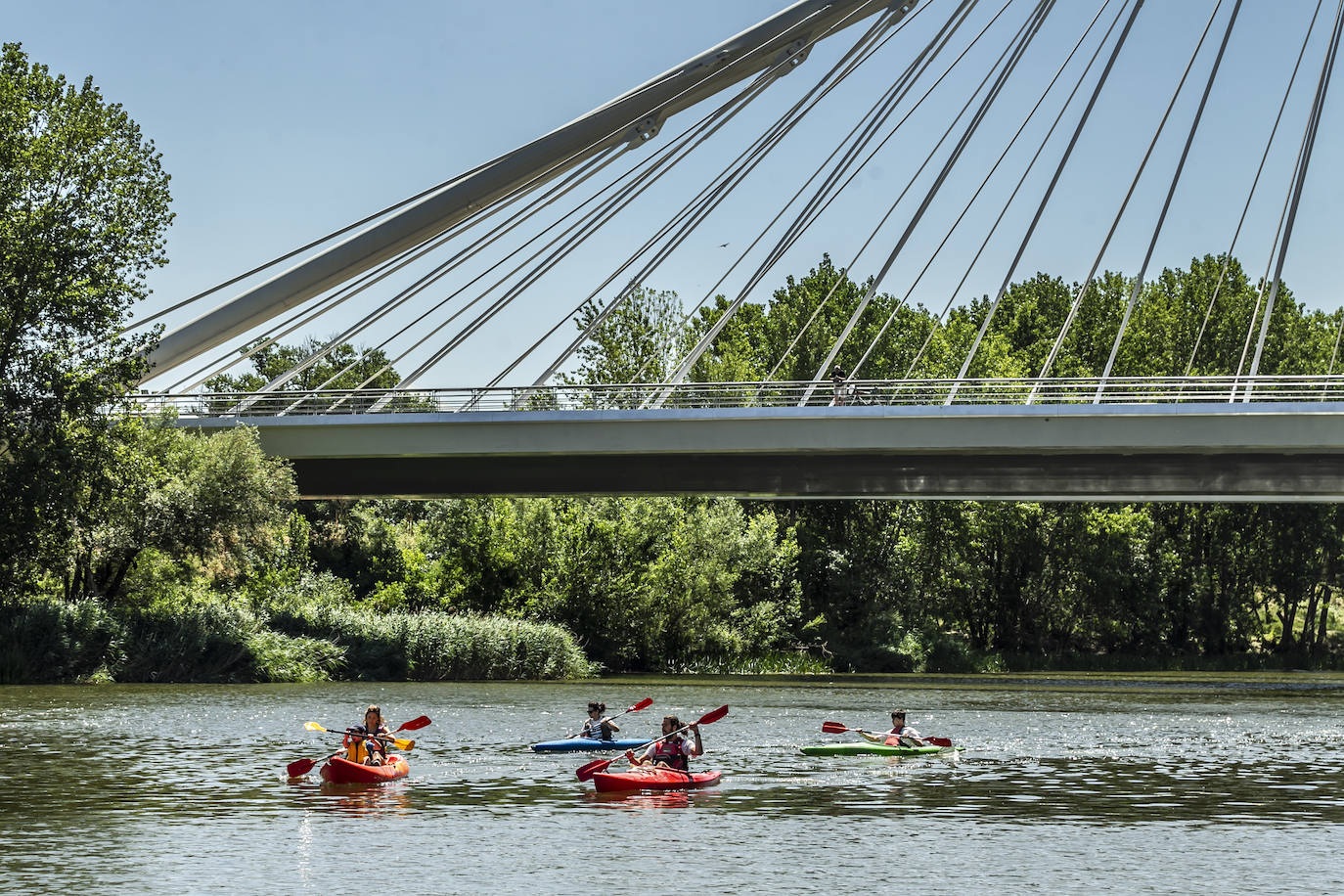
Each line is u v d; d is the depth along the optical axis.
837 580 77.56
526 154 58.59
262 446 55.66
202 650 45.84
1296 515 85.00
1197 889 13.10
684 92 61.03
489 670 53.03
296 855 14.45
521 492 57.88
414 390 56.78
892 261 58.72
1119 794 19.66
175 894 12.61
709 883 13.20
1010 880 13.44
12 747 24.48
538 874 13.57
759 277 60.78
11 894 12.55
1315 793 19.84
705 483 56.41
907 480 55.34
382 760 21.22
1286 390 52.53
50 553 43.53
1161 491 53.75
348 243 57.66
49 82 43.94
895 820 17.09
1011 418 49.72
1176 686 57.09
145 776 20.69
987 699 44.31
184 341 56.38
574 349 59.16
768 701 41.25
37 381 42.06
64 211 43.31
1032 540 81.38
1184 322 90.06
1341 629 100.12
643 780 19.80
